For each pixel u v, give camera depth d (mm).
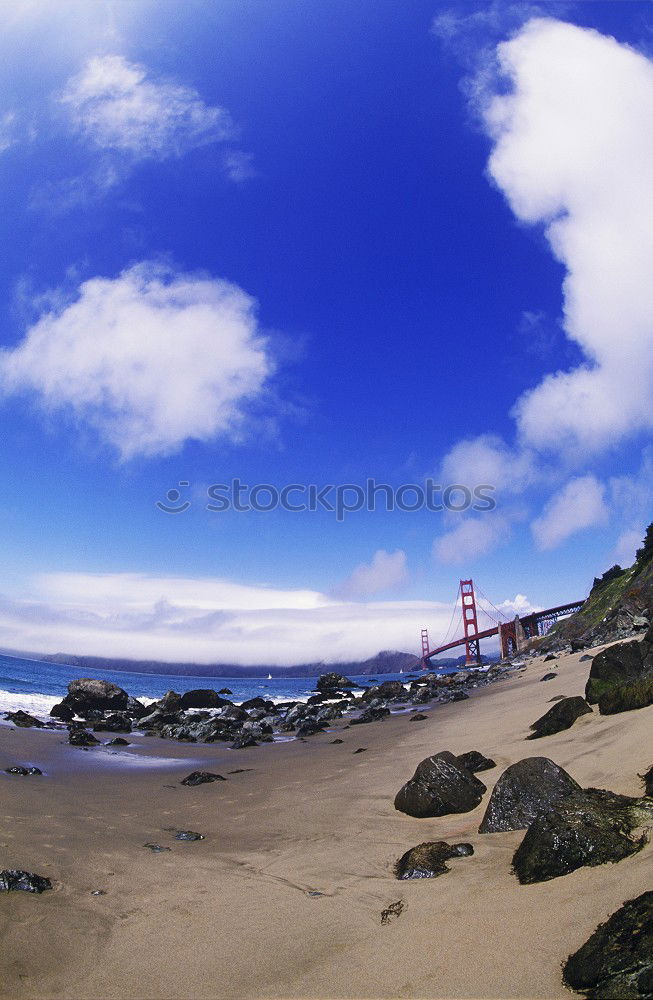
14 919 4586
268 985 3742
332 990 3592
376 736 17344
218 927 4625
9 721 22297
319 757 14305
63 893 5238
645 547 58344
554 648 57562
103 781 11703
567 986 3189
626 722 8930
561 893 4184
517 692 21641
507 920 4031
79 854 6410
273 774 12352
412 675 161625
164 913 4926
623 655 11797
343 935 4344
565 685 18062
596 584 68688
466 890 4746
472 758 9344
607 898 3887
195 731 21453
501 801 6457
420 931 4188
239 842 7262
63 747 16391
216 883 5668
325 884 5504
